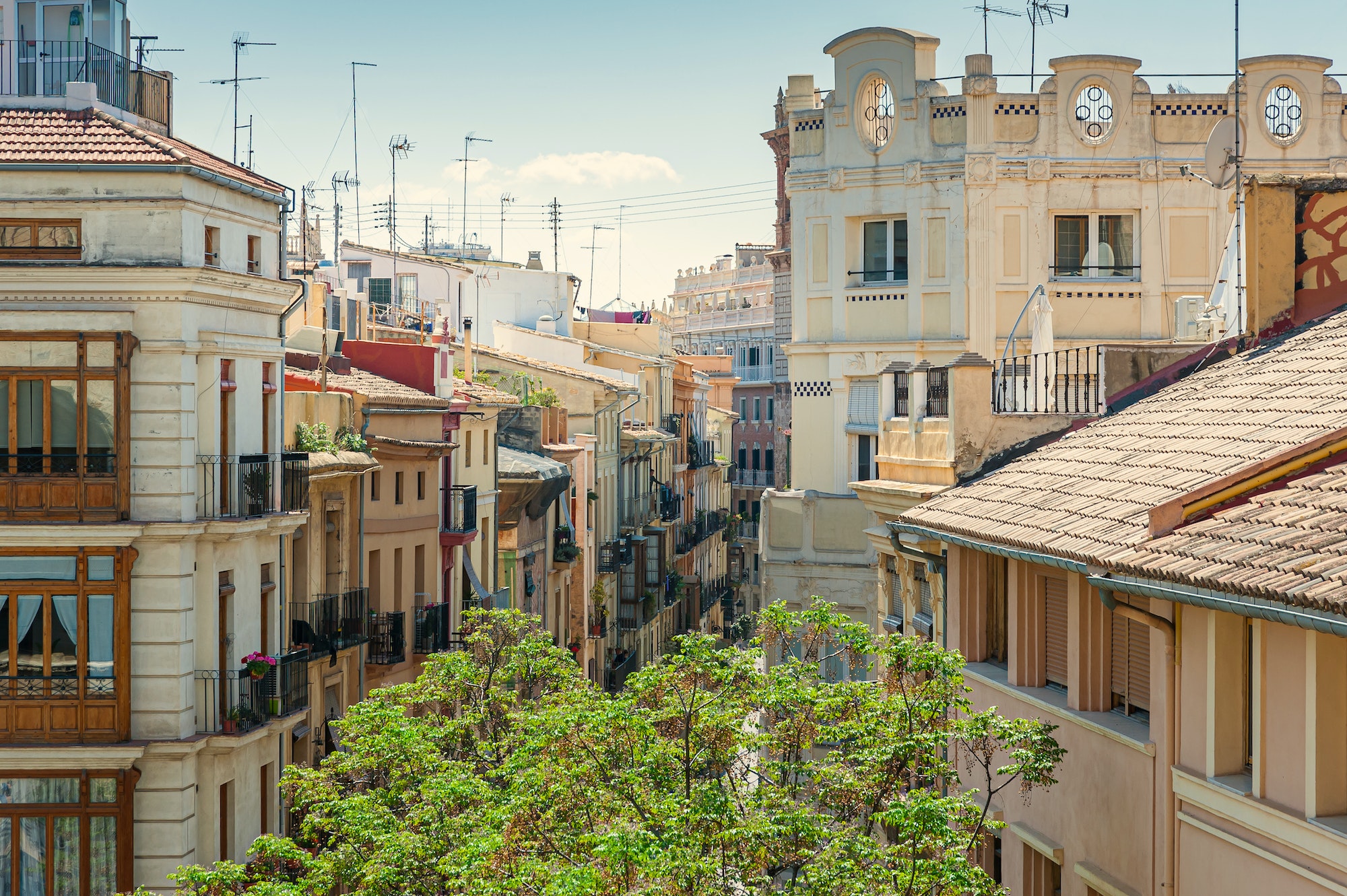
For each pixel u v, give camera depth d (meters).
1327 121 37.25
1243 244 25.36
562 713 17.64
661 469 77.50
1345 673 12.20
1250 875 13.28
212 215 26.97
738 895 14.58
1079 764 17.09
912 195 37.59
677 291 133.75
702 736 16.78
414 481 37.66
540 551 52.00
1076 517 16.75
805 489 38.88
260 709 27.38
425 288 66.12
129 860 25.55
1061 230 37.50
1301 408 16.34
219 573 26.92
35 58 29.39
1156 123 37.34
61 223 25.95
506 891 15.09
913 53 37.50
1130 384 22.14
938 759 15.83
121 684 25.62
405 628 36.91
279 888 17.98
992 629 20.91
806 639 18.83
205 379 26.59
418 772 20.84
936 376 24.27
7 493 25.59
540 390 58.03
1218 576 12.67
